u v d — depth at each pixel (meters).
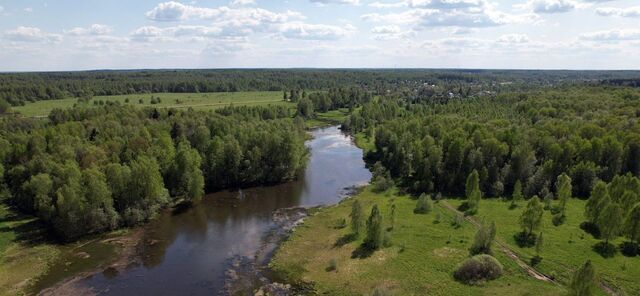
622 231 80.69
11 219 101.31
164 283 74.88
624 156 117.94
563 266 73.56
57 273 78.38
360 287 70.56
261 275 77.12
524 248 80.81
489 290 66.88
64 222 90.62
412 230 91.25
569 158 117.94
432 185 119.44
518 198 108.50
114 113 174.00
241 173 131.75
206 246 89.56
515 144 128.88
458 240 85.44
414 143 142.75
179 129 150.25
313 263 80.38
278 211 110.25
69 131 142.50
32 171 107.38
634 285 67.31
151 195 102.62
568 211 101.06
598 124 147.00
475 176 103.56
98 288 73.50
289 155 136.38
